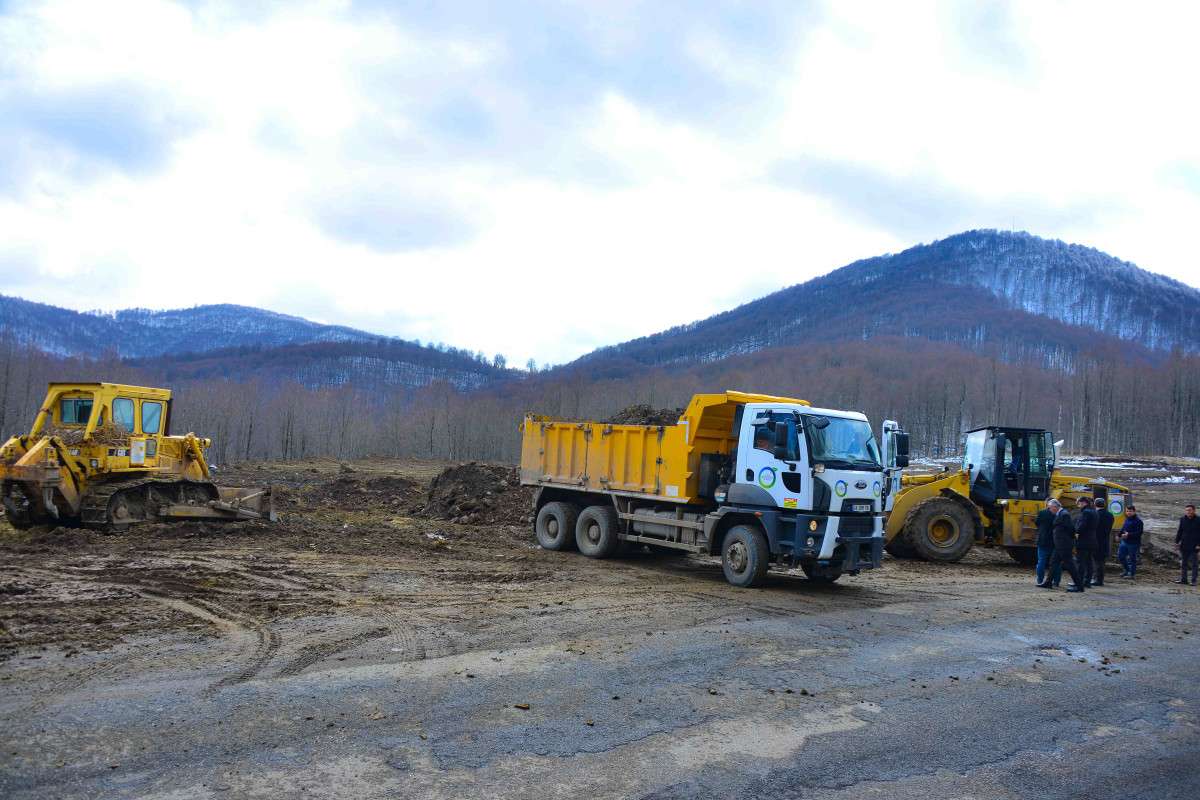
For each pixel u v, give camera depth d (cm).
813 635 997
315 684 712
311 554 1468
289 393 8962
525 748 591
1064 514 1531
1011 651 966
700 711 691
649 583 1345
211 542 1536
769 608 1161
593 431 1645
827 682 798
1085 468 6288
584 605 1123
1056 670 884
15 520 1538
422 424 9038
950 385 12225
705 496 1442
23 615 917
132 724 599
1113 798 556
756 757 597
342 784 514
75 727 588
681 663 838
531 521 2102
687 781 547
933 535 1880
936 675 843
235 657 786
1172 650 1012
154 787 497
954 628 1088
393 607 1051
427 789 514
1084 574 1675
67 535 1495
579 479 1664
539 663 812
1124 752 644
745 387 13200
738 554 1341
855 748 625
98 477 1583
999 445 1903
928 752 625
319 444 8650
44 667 729
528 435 1800
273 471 4597
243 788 502
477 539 1823
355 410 9275
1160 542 2366
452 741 596
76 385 1602
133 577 1160
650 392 10950
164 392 1725
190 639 847
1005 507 1883
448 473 2506
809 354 17438
